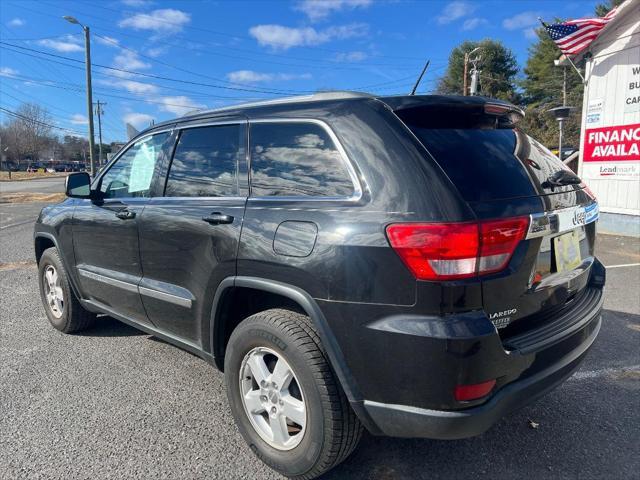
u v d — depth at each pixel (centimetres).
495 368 212
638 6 944
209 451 289
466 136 250
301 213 248
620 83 1002
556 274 257
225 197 295
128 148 394
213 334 297
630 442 293
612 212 1034
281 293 249
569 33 1034
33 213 1759
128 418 324
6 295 620
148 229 336
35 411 332
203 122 327
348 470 271
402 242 212
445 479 263
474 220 210
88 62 2862
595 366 395
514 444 293
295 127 272
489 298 214
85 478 264
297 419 253
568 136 3531
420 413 215
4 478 264
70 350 436
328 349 233
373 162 234
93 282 409
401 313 214
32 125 9538
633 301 563
